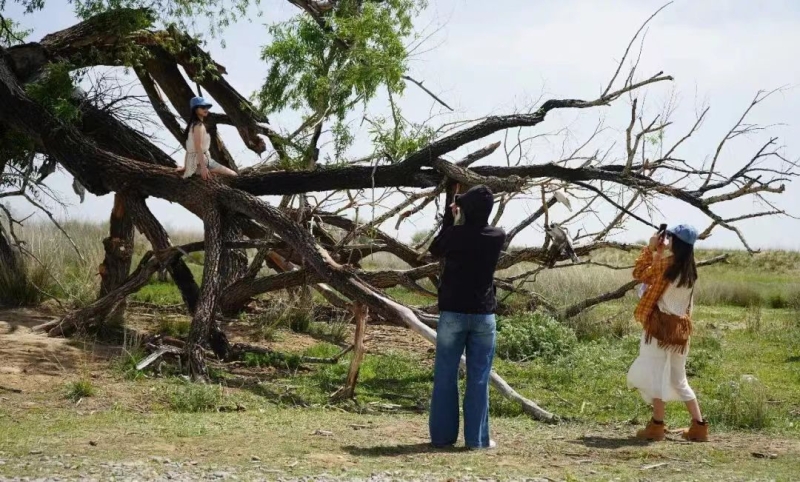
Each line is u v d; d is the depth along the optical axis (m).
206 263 11.44
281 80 13.77
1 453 6.35
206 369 10.51
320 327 15.20
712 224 11.68
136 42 14.15
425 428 8.25
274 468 6.11
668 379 7.78
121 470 5.84
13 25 15.77
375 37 13.12
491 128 11.99
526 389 10.85
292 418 8.58
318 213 14.61
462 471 6.25
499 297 17.39
